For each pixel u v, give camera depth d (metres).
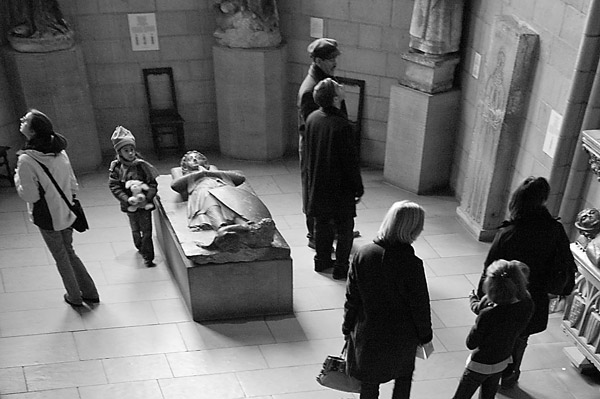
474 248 6.34
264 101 7.68
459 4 6.55
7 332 4.96
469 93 6.83
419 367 4.74
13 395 4.38
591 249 4.43
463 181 7.15
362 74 7.59
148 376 4.57
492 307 3.64
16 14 6.91
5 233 6.36
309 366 4.71
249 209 5.21
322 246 5.71
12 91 7.25
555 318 5.34
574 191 5.22
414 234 3.34
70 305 5.27
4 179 7.36
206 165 5.91
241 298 5.16
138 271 5.77
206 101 8.20
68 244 5.05
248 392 4.45
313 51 5.46
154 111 8.09
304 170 5.63
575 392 4.55
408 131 7.16
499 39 5.84
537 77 5.58
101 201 7.05
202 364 4.70
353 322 3.69
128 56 7.77
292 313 5.29
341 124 5.07
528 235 3.87
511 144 5.98
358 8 7.25
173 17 7.66
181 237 5.14
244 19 7.36
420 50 6.84
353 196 5.38
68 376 4.55
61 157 4.73
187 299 5.21
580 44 4.79
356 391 3.94
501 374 4.13
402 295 3.41
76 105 7.36
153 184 5.67
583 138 4.66
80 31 7.54
